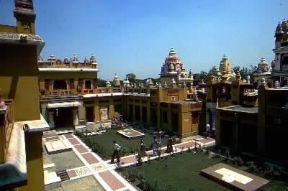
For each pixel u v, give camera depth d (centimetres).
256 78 4628
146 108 3484
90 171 1886
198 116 2911
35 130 845
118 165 1942
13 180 434
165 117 3078
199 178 1683
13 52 887
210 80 2878
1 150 482
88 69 3666
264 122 1870
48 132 3148
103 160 2141
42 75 3322
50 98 3228
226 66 4184
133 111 3838
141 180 1628
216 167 1792
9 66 882
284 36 3709
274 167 1759
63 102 3316
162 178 1689
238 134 2122
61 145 2564
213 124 2839
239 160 1912
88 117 3666
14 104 895
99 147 2428
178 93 3338
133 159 2131
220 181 1583
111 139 2909
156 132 3061
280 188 1462
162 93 3173
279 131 1762
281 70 3747
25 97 916
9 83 884
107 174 1819
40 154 939
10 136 661
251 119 2002
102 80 5984
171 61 4894
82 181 1700
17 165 469
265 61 4697
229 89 2670
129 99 3928
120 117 3856
